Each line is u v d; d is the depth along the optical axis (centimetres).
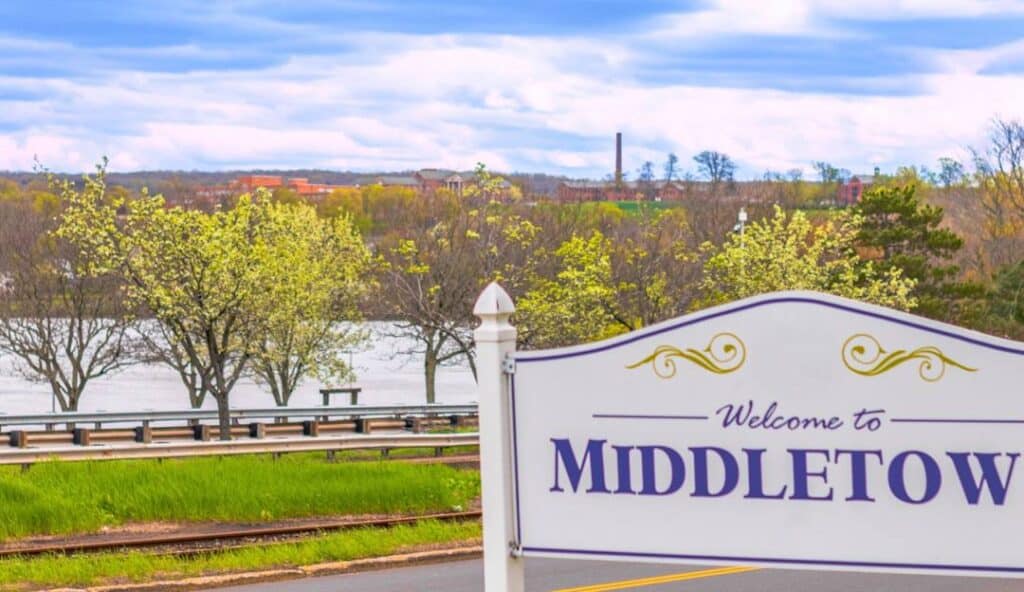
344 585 1551
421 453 3025
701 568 1677
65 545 1756
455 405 3644
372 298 4691
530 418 574
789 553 546
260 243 3925
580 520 569
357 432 3431
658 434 561
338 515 2067
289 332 4356
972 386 526
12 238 4741
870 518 538
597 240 3828
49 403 5738
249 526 1972
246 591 1520
